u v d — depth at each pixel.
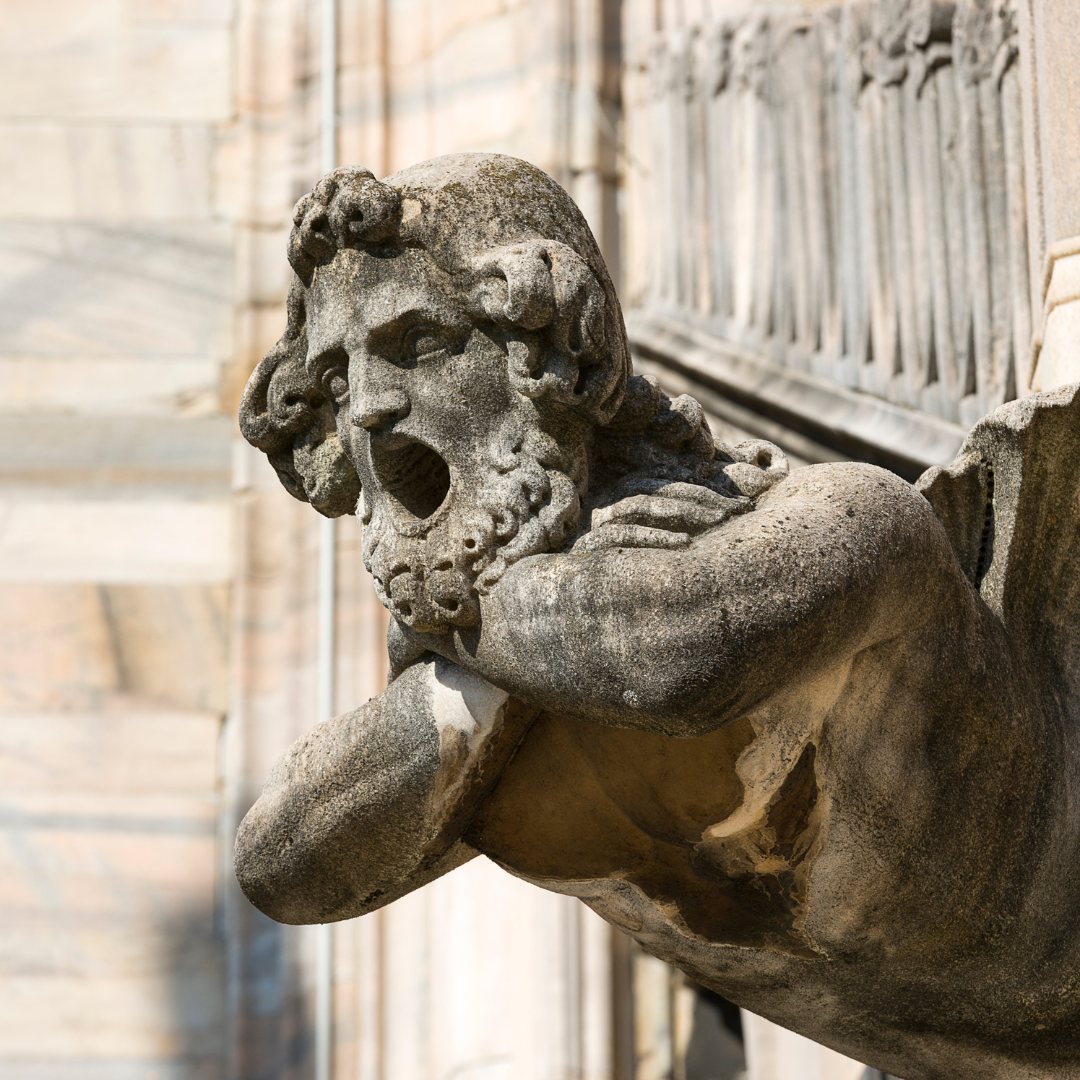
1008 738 4.70
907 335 9.59
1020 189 8.55
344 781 4.78
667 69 11.91
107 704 12.28
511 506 4.11
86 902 11.86
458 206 4.19
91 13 13.63
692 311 11.40
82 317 13.10
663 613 3.90
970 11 9.19
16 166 13.36
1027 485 4.93
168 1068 11.58
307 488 4.65
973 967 4.90
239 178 13.38
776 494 4.33
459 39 12.95
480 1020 10.89
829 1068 9.56
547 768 4.78
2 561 12.54
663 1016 10.84
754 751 4.36
